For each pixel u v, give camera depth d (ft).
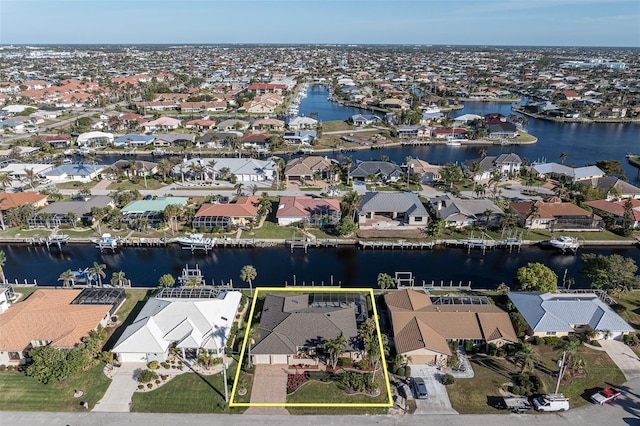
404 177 502.38
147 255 348.79
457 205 392.27
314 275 319.47
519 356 213.25
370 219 399.44
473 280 314.96
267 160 550.36
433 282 306.55
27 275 320.29
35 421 189.06
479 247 358.23
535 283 278.05
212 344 226.38
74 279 298.35
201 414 193.26
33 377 213.66
